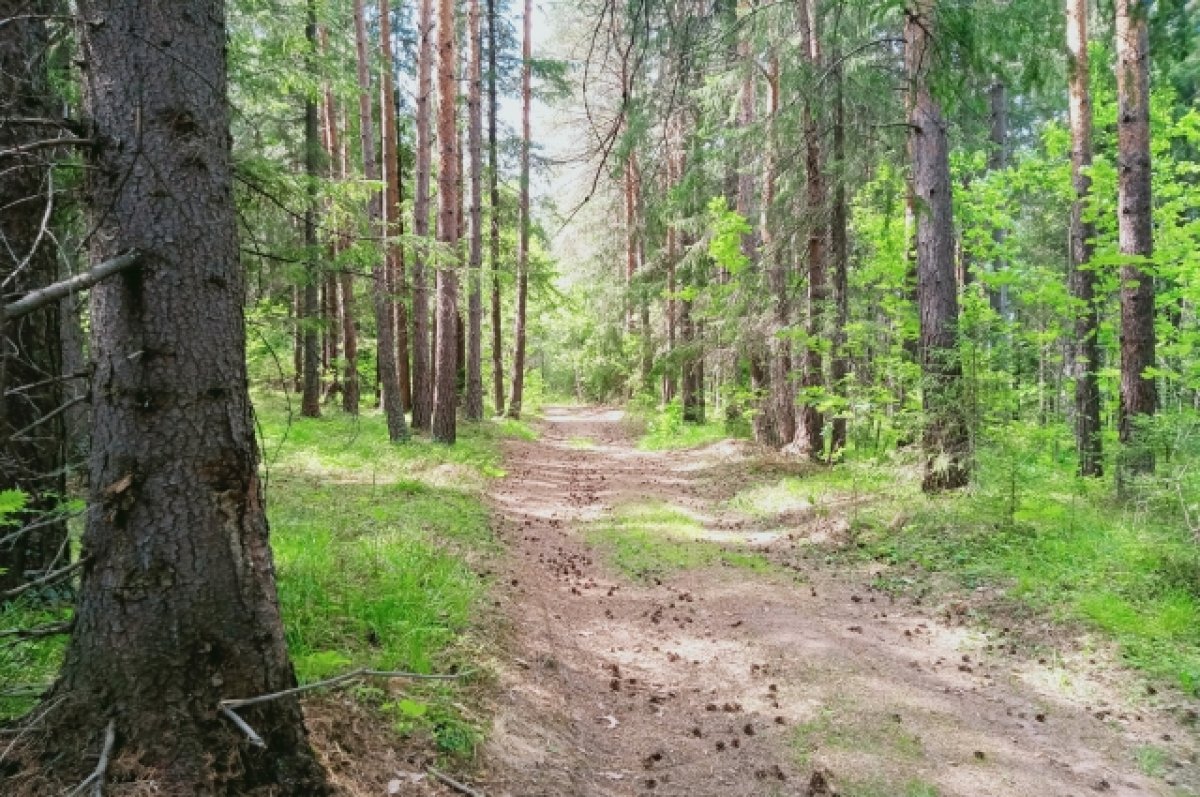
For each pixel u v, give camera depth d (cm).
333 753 334
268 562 305
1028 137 2650
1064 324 1538
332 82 1195
